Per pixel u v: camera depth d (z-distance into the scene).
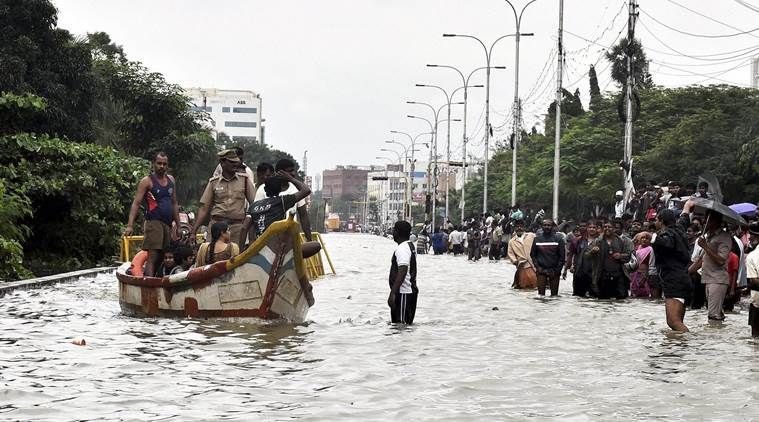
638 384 9.47
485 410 7.96
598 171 63.03
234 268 14.03
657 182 55.06
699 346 12.81
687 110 60.44
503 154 98.94
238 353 10.91
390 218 191.62
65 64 41.28
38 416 7.34
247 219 14.77
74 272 23.77
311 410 7.77
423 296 21.14
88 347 11.12
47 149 26.78
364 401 8.21
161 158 16.06
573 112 85.00
